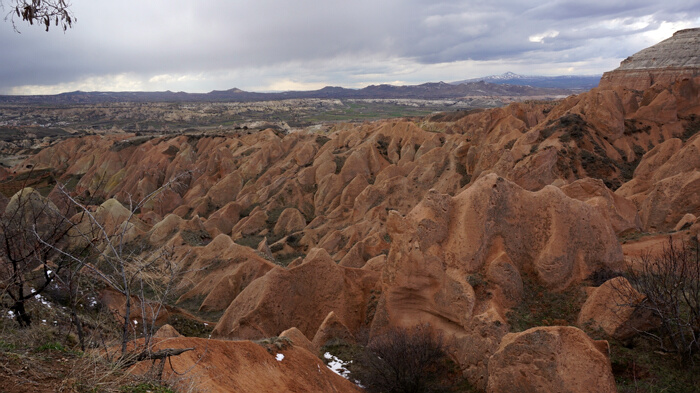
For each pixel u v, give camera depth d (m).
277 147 89.94
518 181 45.28
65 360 7.54
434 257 21.36
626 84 103.19
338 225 60.12
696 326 14.77
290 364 15.00
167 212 77.00
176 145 103.38
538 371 13.56
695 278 17.48
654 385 13.78
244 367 12.77
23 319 10.15
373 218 55.56
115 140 118.00
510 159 47.78
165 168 92.38
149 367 8.97
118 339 9.73
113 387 7.11
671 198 33.69
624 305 15.47
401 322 21.62
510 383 14.00
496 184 21.92
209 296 33.06
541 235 21.61
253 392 11.74
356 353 21.00
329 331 22.83
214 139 107.19
